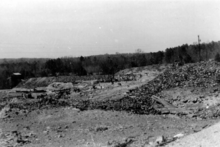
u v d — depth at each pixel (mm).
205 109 28859
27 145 15977
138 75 66312
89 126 20859
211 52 98938
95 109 27781
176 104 32781
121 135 17844
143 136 17250
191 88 37344
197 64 46906
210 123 21219
